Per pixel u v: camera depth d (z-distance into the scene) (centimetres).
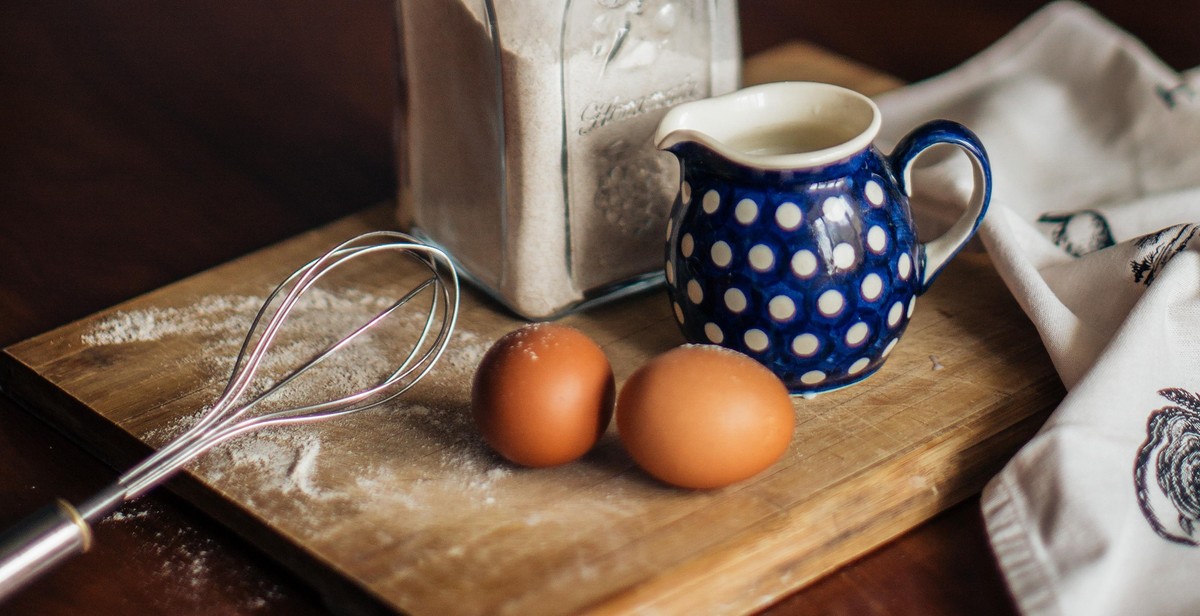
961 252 78
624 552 62
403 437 68
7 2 115
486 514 64
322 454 67
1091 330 69
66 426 72
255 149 93
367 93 99
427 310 76
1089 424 64
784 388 64
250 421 65
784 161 65
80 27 110
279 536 64
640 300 76
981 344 72
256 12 113
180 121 96
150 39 108
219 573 65
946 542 66
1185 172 81
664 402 62
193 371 72
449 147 75
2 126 96
